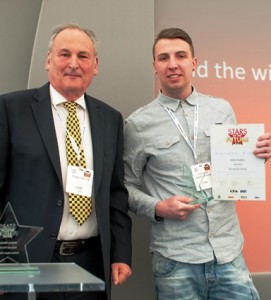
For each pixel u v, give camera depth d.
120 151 2.20
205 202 2.11
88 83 2.11
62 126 2.02
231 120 2.29
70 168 1.94
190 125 2.21
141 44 2.81
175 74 2.20
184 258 2.07
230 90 3.00
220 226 2.11
